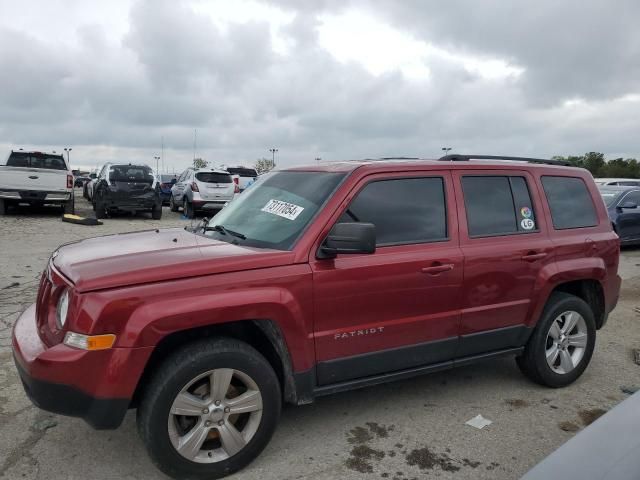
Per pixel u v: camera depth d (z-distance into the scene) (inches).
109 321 107.5
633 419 81.0
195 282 115.1
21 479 119.7
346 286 131.1
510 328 162.2
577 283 186.7
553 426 149.9
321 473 124.4
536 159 188.9
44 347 113.4
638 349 218.2
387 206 143.4
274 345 127.7
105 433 140.5
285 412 155.9
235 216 155.9
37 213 703.1
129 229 566.6
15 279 308.5
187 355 114.4
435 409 159.2
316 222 132.0
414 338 144.3
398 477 123.6
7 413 149.6
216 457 120.6
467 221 154.9
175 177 1165.1
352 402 163.3
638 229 506.9
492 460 131.6
